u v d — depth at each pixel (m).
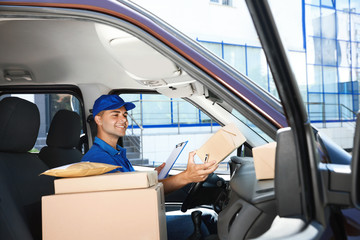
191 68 1.36
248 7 0.68
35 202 1.63
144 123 13.99
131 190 1.25
